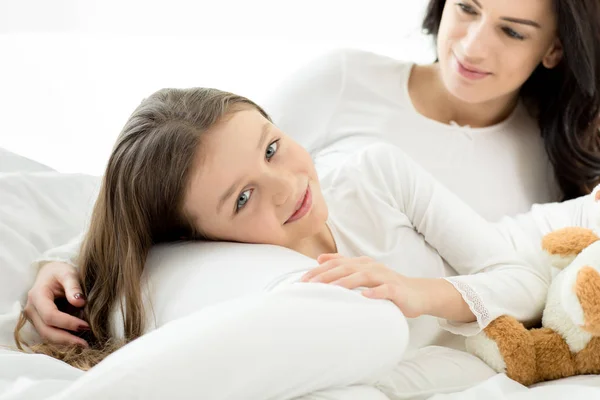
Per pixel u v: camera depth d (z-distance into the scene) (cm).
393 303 100
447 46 157
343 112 172
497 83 155
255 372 82
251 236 113
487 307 111
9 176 133
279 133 116
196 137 111
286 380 84
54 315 115
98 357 109
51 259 124
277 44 250
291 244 120
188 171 111
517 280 117
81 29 251
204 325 83
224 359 81
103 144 198
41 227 130
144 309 109
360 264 105
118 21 251
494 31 150
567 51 156
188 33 253
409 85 174
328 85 172
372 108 171
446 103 170
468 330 113
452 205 129
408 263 125
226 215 112
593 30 153
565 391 97
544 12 150
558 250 117
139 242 116
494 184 165
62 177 140
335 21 254
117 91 216
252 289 100
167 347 81
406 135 167
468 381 107
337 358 88
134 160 114
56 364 98
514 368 108
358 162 136
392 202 131
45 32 251
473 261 124
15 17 249
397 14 252
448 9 157
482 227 128
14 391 89
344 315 90
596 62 156
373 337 91
